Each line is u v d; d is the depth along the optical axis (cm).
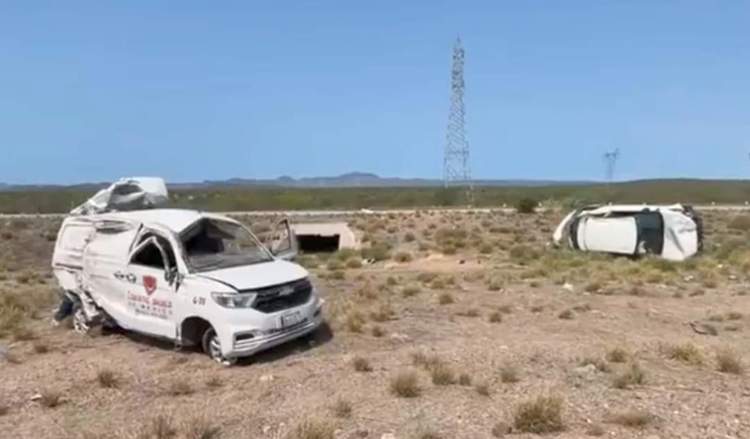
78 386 780
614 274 1756
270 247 1374
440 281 1645
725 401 675
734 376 787
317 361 873
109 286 1017
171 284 925
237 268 947
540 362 851
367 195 9044
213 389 768
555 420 604
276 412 671
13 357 917
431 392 724
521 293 1457
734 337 1030
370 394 721
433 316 1194
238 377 812
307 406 684
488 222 3828
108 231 1054
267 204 6856
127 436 612
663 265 1948
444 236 3080
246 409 685
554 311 1243
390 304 1302
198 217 1006
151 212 1071
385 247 2709
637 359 864
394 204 6988
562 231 2508
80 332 1071
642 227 2194
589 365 824
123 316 993
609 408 654
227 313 862
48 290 1539
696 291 1487
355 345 969
